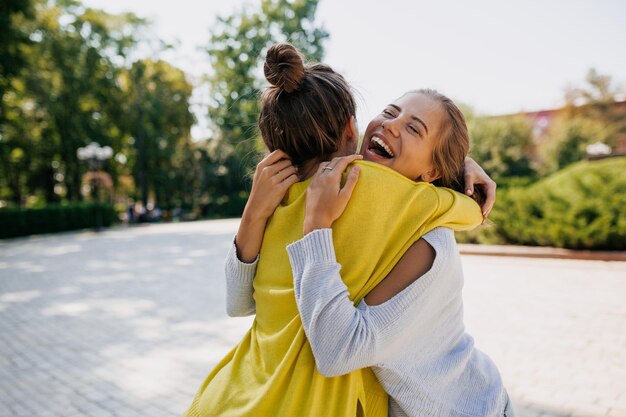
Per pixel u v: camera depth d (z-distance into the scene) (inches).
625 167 388.8
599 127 1205.7
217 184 1322.6
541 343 174.4
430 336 37.5
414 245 36.0
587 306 223.9
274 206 41.5
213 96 1301.7
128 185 1624.0
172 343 191.3
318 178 36.5
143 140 1279.5
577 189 398.6
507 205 436.1
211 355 176.6
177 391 145.3
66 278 353.7
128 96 1263.5
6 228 791.1
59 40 1006.4
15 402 141.0
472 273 324.2
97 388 149.0
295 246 35.5
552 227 398.3
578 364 153.0
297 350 35.5
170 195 1465.3
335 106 39.0
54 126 1061.8
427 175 42.8
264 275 40.8
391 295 35.1
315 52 1210.0
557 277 299.6
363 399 36.6
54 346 192.2
